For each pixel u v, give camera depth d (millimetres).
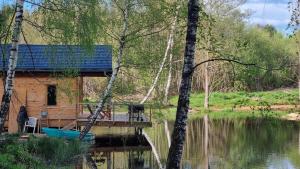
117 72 20547
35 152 16859
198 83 58719
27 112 24484
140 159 20516
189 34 10797
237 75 11664
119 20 20078
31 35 15352
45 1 13648
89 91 43156
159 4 19125
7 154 14125
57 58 14898
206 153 22484
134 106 24609
